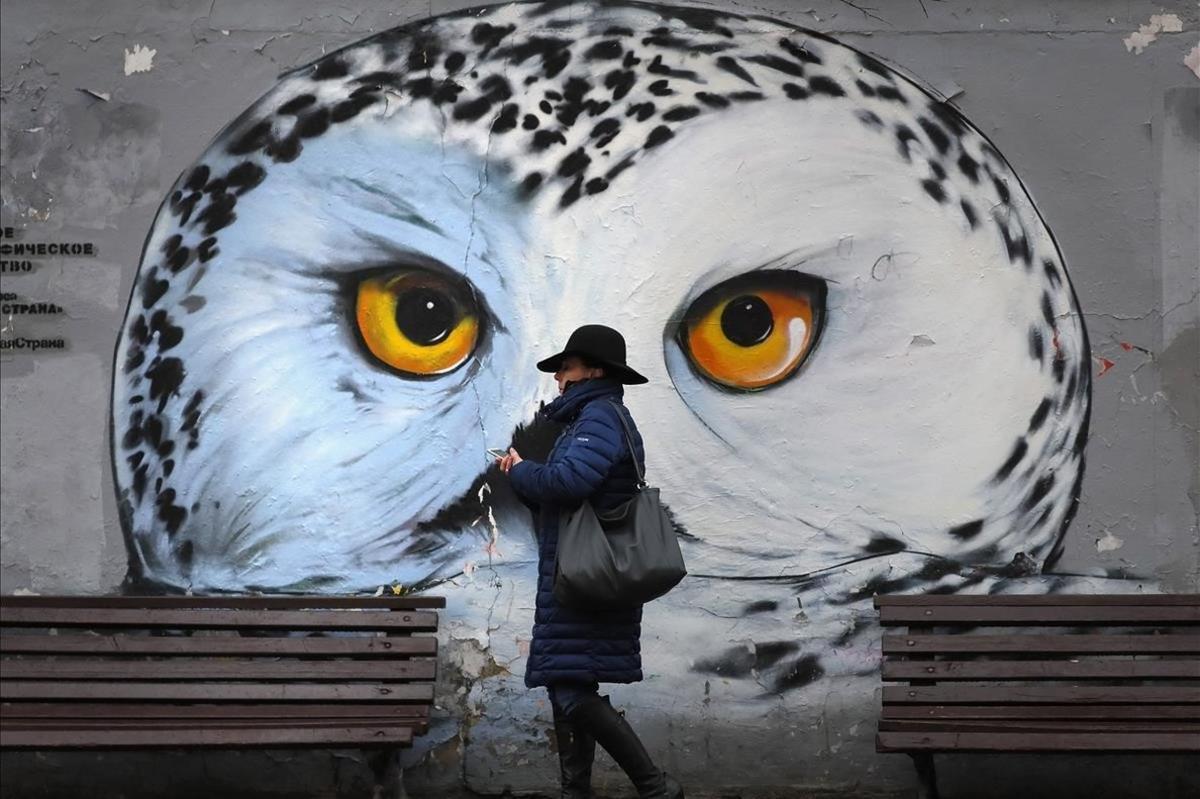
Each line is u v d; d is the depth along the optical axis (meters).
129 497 9.74
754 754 9.73
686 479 9.82
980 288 9.88
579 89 9.88
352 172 9.85
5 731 8.44
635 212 9.85
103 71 9.86
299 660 9.37
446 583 9.78
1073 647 9.26
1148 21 9.91
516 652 9.76
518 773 9.73
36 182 9.82
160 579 9.72
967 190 9.90
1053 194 9.90
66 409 9.76
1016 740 8.56
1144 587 9.77
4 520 9.73
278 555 9.73
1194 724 8.88
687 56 9.90
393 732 8.58
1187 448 9.80
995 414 9.83
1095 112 9.91
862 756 9.72
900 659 9.41
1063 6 9.93
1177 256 9.87
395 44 9.88
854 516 9.82
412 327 9.84
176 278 9.81
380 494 9.79
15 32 9.88
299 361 9.81
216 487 9.75
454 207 9.85
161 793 9.59
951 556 9.80
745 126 9.88
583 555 7.97
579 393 8.45
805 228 9.88
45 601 9.27
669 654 9.78
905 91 9.92
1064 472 9.81
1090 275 9.88
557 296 9.83
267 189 9.84
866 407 9.84
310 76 9.88
